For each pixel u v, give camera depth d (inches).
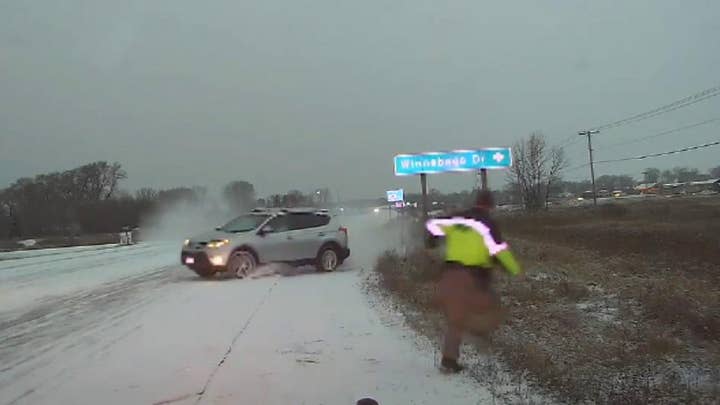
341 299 437.7
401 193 1705.2
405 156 711.7
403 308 379.9
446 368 244.1
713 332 304.3
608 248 754.2
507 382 230.7
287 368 254.1
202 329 339.3
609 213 1606.8
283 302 430.3
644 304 376.2
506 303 381.4
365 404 175.3
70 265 820.6
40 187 3567.9
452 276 245.6
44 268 775.7
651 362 255.1
